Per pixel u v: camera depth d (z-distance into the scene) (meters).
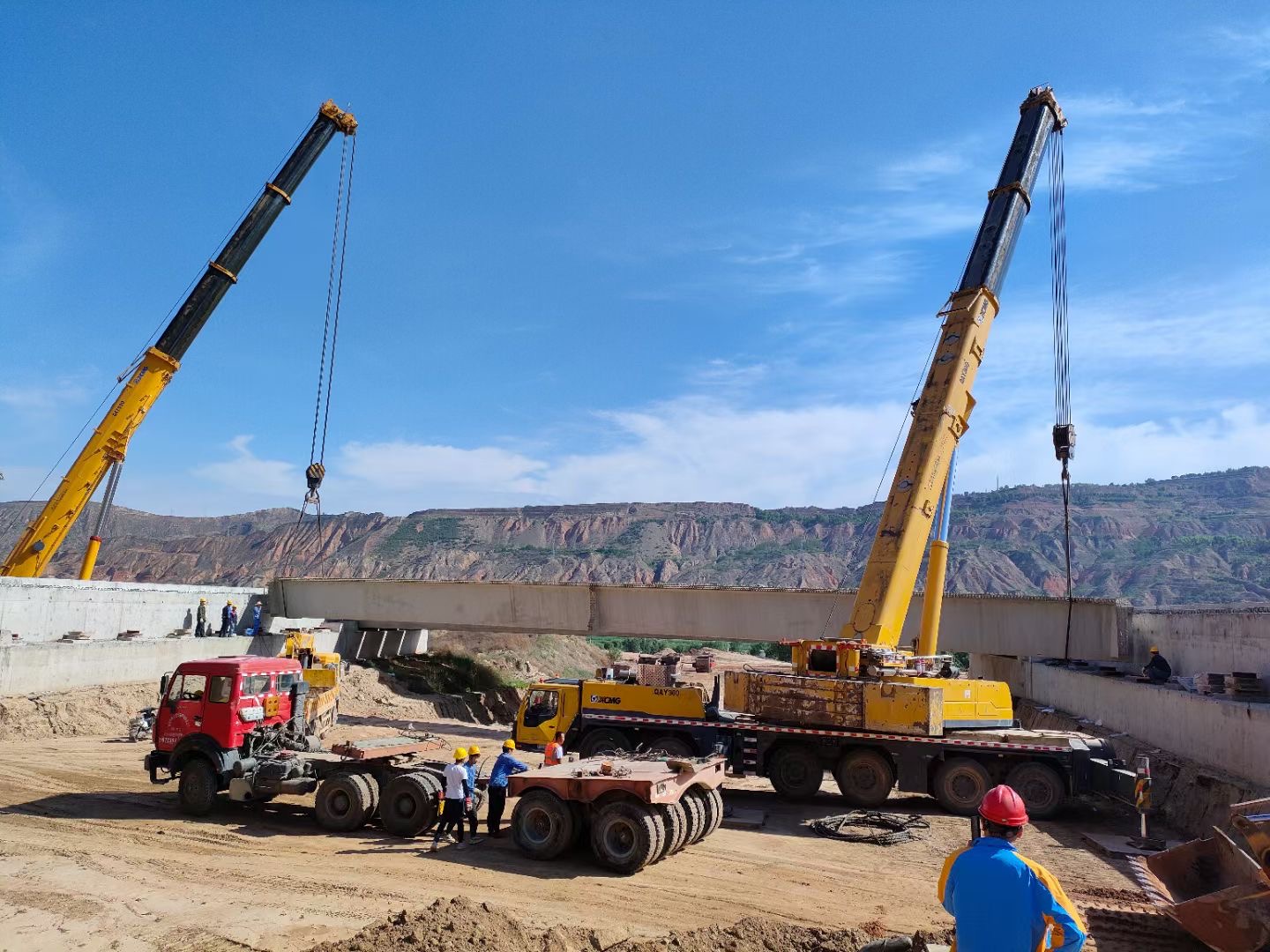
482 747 29.73
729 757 21.33
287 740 18.02
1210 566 194.88
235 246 34.47
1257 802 8.03
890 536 20.53
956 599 34.16
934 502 20.75
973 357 21.30
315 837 15.72
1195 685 21.88
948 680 20.94
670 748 21.53
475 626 40.25
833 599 34.31
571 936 10.88
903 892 13.48
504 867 14.01
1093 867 15.28
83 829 15.80
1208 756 19.23
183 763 17.19
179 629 38.69
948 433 21.02
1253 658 21.38
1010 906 4.88
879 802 20.27
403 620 41.72
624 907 12.22
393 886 12.79
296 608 43.66
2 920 11.02
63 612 32.41
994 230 21.58
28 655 27.64
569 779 14.47
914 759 19.97
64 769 21.53
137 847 14.62
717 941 10.22
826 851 16.08
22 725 25.86
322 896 12.22
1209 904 7.75
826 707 20.50
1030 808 19.34
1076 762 19.17
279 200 35.16
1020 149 22.27
